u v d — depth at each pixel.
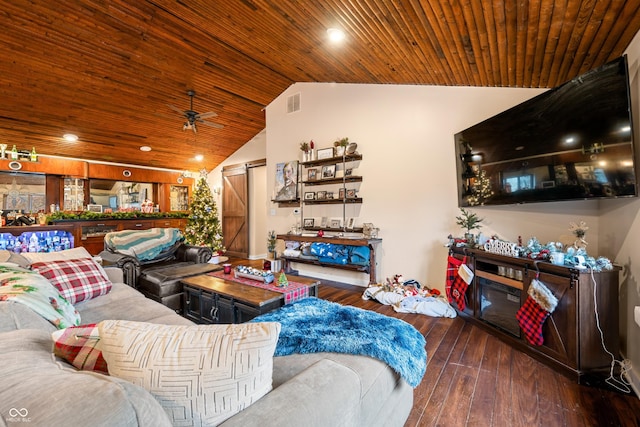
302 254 4.92
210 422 0.77
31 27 3.33
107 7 3.21
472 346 2.53
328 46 3.37
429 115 3.88
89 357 0.86
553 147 2.36
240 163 7.40
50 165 5.86
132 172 7.04
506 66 2.69
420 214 3.96
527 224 3.06
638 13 1.74
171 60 4.20
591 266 2.02
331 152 4.79
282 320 1.79
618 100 1.92
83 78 4.20
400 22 2.38
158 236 4.35
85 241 5.94
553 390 1.92
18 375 0.65
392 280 4.01
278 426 0.75
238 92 5.29
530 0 1.73
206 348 0.80
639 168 1.96
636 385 1.91
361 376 1.15
